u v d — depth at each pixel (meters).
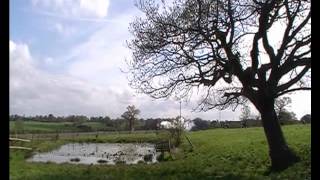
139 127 97.62
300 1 22.73
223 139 44.69
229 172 22.80
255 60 23.52
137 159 41.75
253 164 25.78
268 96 23.38
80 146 67.06
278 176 20.38
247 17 23.73
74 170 26.12
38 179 19.98
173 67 25.05
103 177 20.86
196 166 26.89
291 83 22.91
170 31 24.39
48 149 56.12
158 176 21.44
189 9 24.25
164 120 59.09
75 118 97.81
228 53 23.66
